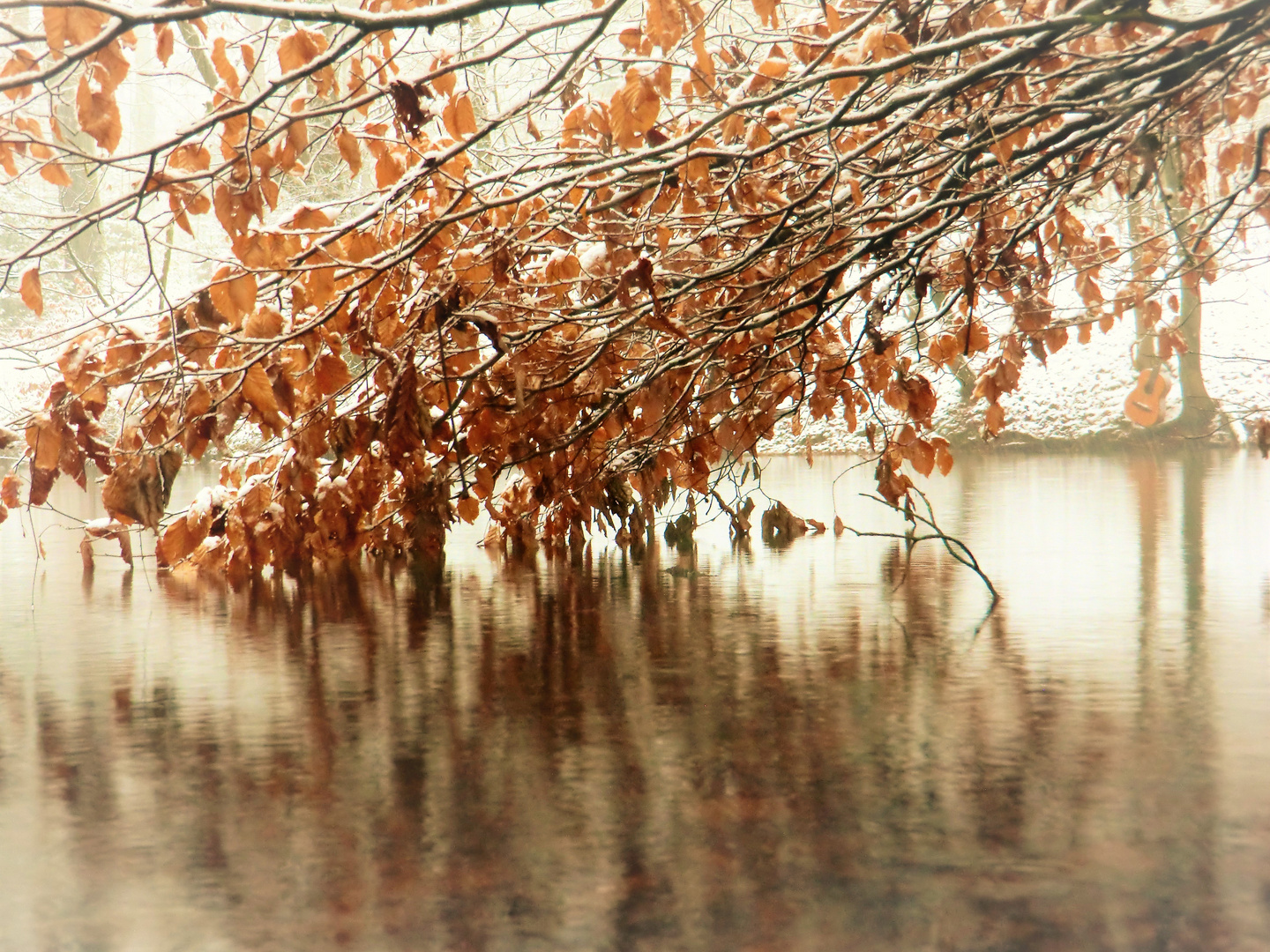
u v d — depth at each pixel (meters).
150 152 4.22
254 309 5.27
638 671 4.09
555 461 7.14
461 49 4.90
